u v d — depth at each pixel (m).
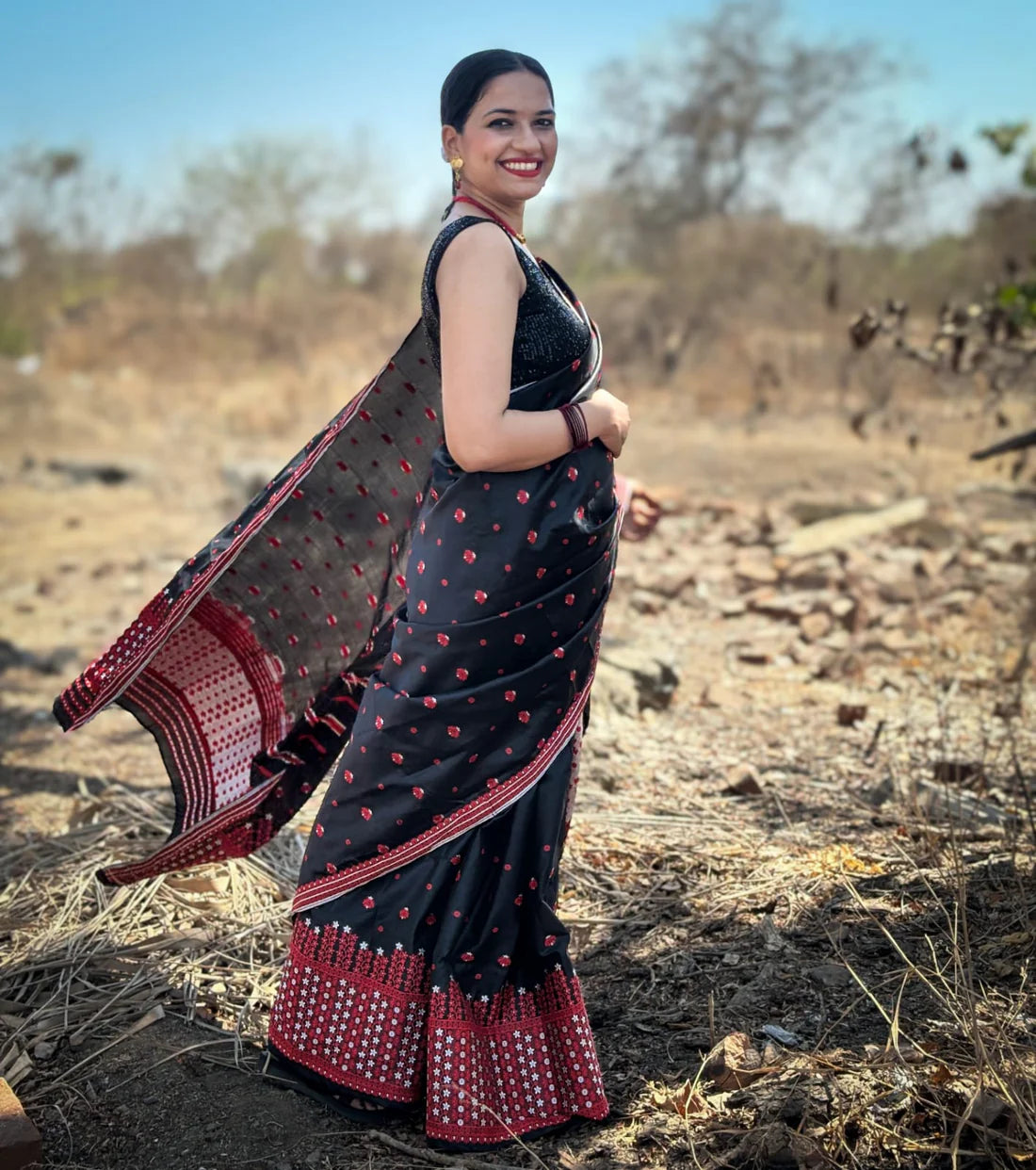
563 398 2.36
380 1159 2.41
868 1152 2.24
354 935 2.46
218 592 2.71
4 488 12.64
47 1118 2.55
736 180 20.64
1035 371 7.56
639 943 3.17
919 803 3.84
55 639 7.19
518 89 2.31
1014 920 2.99
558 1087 2.44
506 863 2.39
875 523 7.72
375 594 2.80
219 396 18.44
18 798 4.44
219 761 2.78
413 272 25.88
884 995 2.77
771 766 4.44
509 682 2.34
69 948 3.12
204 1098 2.59
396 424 2.63
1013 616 5.93
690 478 11.00
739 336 16.44
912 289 15.93
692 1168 2.29
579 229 22.11
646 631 6.33
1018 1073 2.33
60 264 26.55
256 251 27.64
